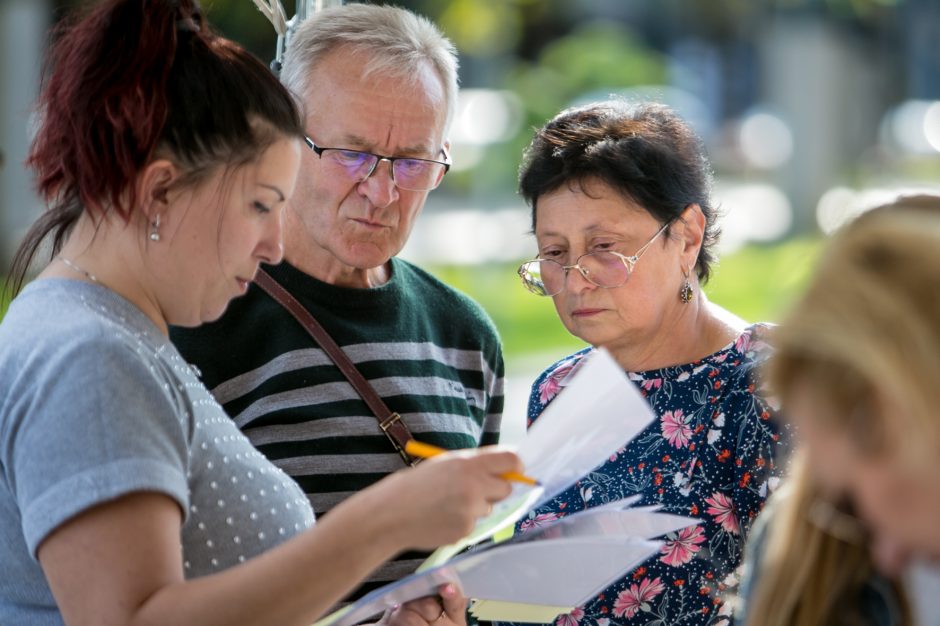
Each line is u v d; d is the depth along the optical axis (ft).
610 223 9.41
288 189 7.52
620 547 7.18
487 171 55.52
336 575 6.41
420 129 10.42
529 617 8.05
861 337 4.56
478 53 75.41
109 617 6.34
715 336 9.93
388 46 10.38
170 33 7.06
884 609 5.85
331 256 10.72
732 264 55.57
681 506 9.36
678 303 9.77
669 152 9.52
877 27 74.74
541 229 9.78
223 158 7.07
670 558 9.29
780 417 9.15
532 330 44.04
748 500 9.27
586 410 6.84
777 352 4.90
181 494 6.67
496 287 49.52
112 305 7.10
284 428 10.23
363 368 10.61
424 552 10.55
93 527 6.36
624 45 72.38
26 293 7.25
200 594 6.38
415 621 8.16
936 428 4.40
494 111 58.59
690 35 101.86
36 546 6.46
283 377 10.32
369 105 10.23
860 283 4.69
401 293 11.10
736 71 103.09
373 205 10.32
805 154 64.64
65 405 6.51
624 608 9.35
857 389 4.57
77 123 7.04
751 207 71.56
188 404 7.20
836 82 64.80
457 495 6.35
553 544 6.93
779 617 5.98
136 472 6.44
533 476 6.84
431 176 10.63
